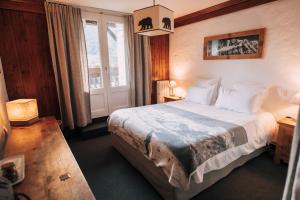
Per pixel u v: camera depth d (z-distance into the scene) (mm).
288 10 2562
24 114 2320
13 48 2898
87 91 3604
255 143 2354
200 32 3848
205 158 1729
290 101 2416
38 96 3209
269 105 2895
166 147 1755
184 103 3535
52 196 999
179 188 1644
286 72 2674
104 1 3100
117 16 3840
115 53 3992
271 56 2811
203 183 1882
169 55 4770
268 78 2881
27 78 3072
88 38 3598
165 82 4586
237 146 2084
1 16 2754
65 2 3117
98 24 3650
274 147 2781
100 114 3971
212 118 2523
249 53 3039
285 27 2619
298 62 2545
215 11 3447
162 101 4621
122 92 4211
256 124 2420
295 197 465
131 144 2328
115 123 2736
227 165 2123
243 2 3008
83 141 3350
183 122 2350
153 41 4430
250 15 2984
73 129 3471
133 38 3977
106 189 2061
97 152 2928
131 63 4035
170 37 4629
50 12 3031
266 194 1923
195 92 3633
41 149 1601
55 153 1521
